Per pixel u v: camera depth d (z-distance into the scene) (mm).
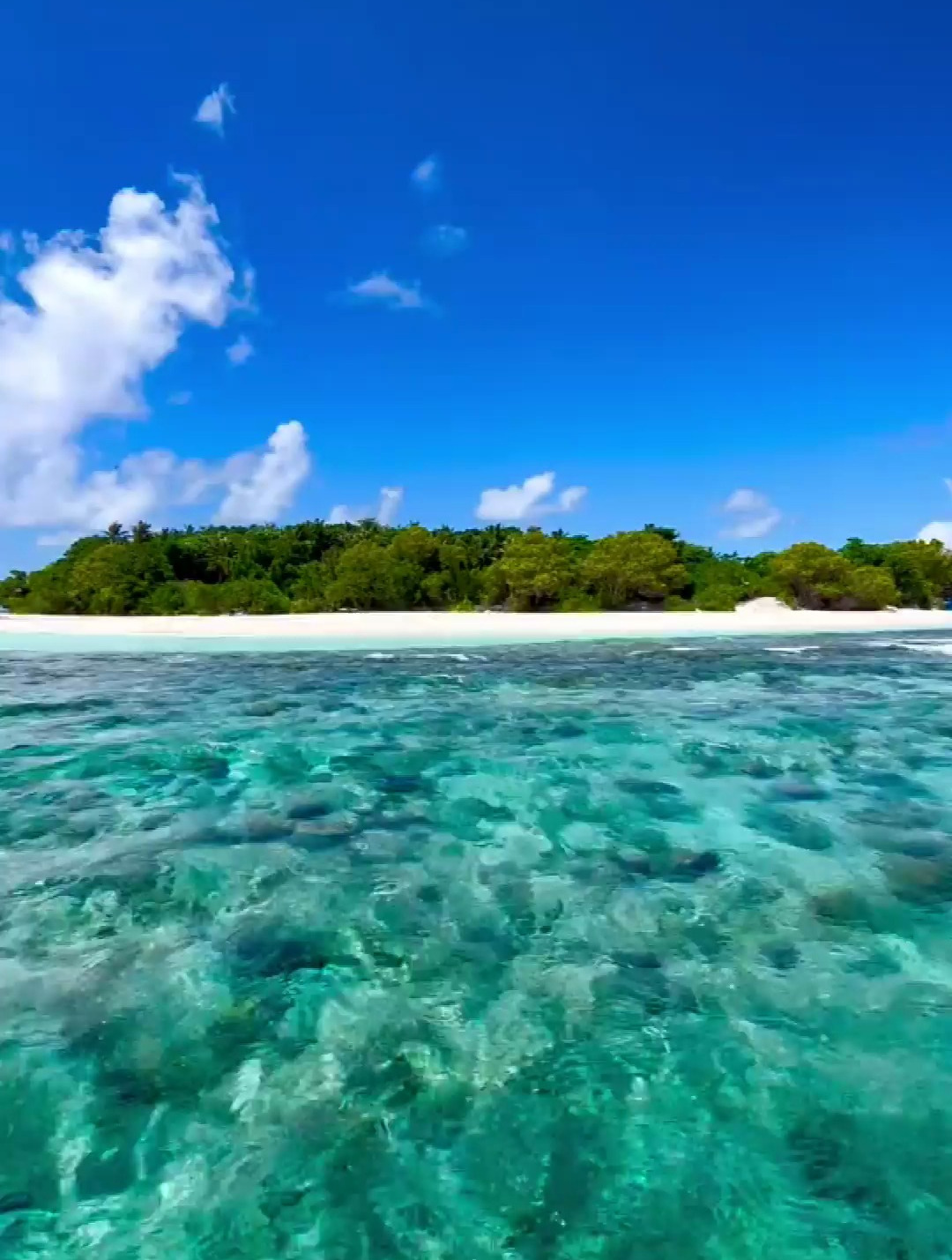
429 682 17406
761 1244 3043
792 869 6566
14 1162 3418
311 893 6102
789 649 25172
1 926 5520
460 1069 4055
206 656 23812
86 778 9359
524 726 12367
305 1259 2977
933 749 10773
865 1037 4305
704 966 5043
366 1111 3750
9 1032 4305
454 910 5836
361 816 7953
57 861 6695
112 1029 4344
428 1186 3320
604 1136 3596
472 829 7598
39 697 15438
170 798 8570
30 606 56750
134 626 35094
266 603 56188
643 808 8211
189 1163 3432
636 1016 4508
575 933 5480
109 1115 3709
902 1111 3742
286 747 10914
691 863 6711
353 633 31375
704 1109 3760
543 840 7285
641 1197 3260
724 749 10781
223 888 6188
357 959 5117
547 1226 3131
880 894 6078
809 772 9602
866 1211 3197
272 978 4891
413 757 10312
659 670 19531
